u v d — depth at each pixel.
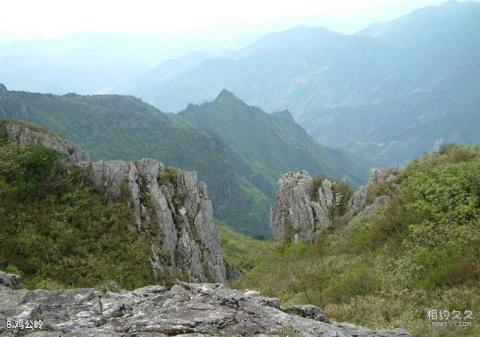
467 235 17.41
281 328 9.52
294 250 30.98
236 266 58.16
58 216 39.91
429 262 17.22
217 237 51.72
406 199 24.02
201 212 50.34
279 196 46.66
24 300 10.48
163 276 39.25
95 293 10.90
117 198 44.31
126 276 36.59
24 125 52.22
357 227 27.45
